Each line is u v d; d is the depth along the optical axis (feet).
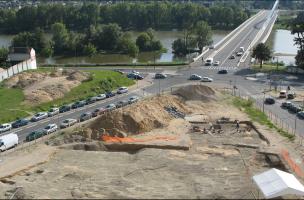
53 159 268.41
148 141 294.66
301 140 304.71
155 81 504.84
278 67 575.79
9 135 306.76
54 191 218.59
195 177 234.38
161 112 349.20
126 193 214.07
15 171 248.52
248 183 225.76
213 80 499.92
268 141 297.33
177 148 281.74
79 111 394.11
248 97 427.74
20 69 505.66
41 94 416.46
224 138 303.89
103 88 463.83
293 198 204.13
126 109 332.60
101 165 254.88
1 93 419.74
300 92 446.60
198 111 372.17
